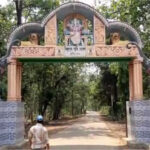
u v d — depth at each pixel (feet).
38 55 60.49
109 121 174.19
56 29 61.36
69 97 232.73
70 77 160.45
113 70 107.86
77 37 61.11
